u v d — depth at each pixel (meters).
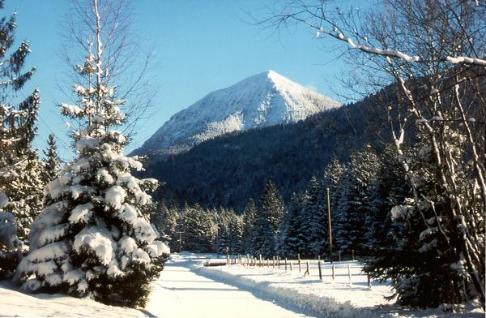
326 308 16.84
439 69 11.02
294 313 16.84
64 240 14.70
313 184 78.62
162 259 15.43
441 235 12.93
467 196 12.93
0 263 16.27
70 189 14.79
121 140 15.87
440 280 13.06
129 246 14.54
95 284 14.32
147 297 16.78
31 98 20.20
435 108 11.96
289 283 26.41
